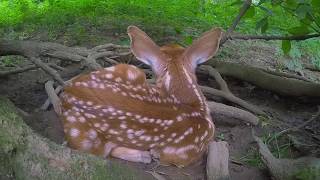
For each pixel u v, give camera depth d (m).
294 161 0.90
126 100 0.82
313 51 1.81
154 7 2.08
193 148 0.85
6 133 0.69
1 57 1.48
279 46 1.82
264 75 1.34
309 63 1.75
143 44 0.86
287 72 1.62
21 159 0.69
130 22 1.87
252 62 1.65
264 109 1.27
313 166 0.84
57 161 0.71
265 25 1.14
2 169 0.67
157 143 0.82
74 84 0.85
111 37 1.73
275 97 1.35
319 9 1.05
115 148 0.83
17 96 1.23
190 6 2.12
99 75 0.85
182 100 0.85
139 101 0.82
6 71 1.32
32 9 2.05
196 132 0.85
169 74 0.86
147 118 0.81
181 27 1.85
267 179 0.91
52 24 1.84
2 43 1.17
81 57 1.24
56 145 0.74
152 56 0.87
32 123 1.03
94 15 1.96
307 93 1.29
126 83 0.85
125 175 0.76
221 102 1.25
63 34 1.76
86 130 0.82
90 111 0.82
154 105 0.83
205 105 0.89
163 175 0.83
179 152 0.84
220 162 0.88
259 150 0.96
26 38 1.73
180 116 0.83
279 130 1.13
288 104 1.32
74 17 1.91
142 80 0.87
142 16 1.97
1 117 0.71
